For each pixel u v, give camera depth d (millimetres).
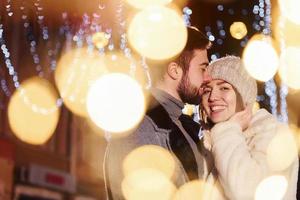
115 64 9406
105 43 5828
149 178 1745
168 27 1867
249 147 1755
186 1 5254
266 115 1815
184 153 1774
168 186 1741
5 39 11547
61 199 14594
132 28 1978
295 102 4594
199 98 1867
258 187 1663
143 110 1815
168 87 1858
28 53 12922
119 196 1769
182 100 1873
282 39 5090
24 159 13773
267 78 2068
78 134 15531
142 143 1775
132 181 1753
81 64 11477
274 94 4625
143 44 1886
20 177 13461
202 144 1828
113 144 1810
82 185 15594
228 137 1735
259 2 5855
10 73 12227
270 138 1729
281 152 1702
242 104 1817
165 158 1759
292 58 4637
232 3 5855
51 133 14039
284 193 1680
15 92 13281
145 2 3803
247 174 1673
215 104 1824
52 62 12625
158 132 1789
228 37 3260
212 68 1859
